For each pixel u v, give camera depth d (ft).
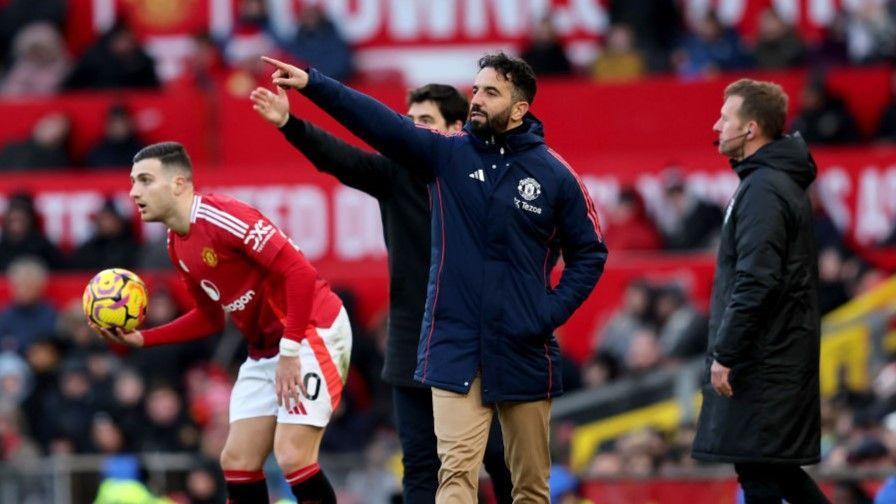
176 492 156.66
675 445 153.99
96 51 243.81
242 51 246.47
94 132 230.48
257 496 96.68
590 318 194.39
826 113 220.43
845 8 246.68
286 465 94.27
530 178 89.76
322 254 209.56
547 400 91.81
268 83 234.17
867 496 127.13
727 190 206.28
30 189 214.28
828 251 185.78
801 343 95.61
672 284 182.29
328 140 94.58
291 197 210.18
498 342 89.35
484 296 89.25
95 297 97.19
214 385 176.35
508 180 89.66
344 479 155.12
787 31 235.81
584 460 164.55
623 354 176.96
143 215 93.30
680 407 163.32
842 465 137.69
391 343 99.40
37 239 208.54
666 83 225.76
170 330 99.50
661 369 170.50
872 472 127.34
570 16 250.57
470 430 89.76
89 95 241.96
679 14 248.32
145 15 255.50
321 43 241.55
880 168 208.33
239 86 232.53
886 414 153.99
